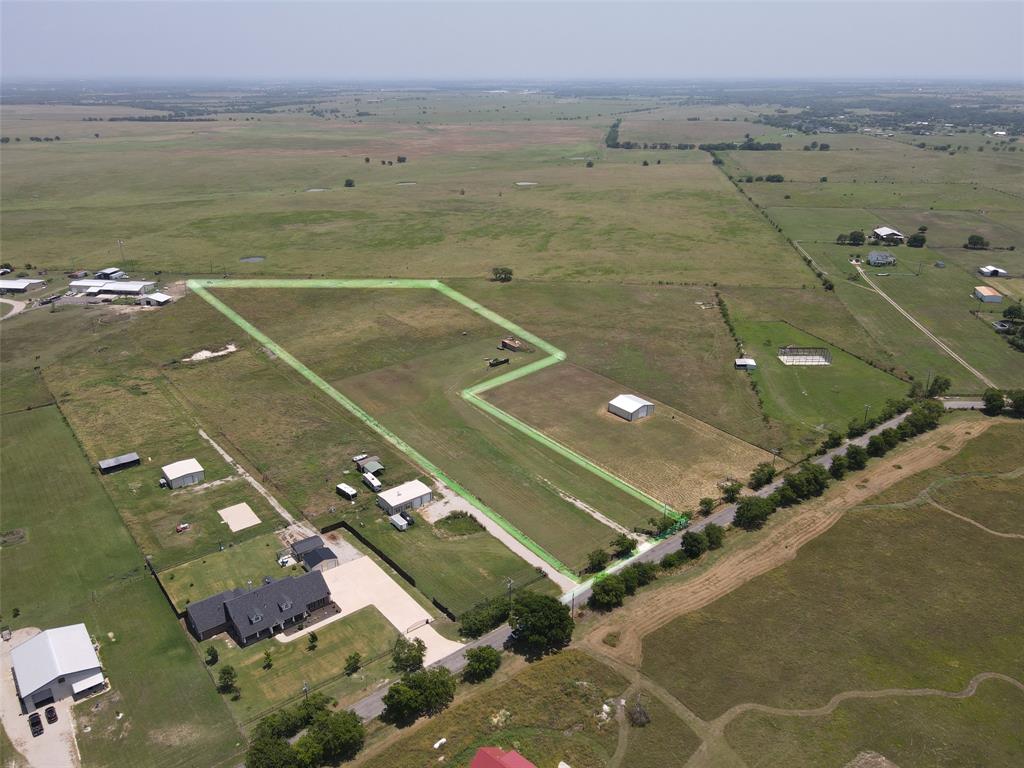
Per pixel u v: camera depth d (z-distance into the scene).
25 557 80.81
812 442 105.81
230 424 110.88
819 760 56.22
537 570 78.94
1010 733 58.88
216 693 62.94
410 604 74.19
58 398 118.69
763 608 72.69
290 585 72.62
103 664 66.25
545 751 56.56
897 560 80.12
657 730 58.47
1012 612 72.50
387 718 59.81
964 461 99.94
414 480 94.94
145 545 82.81
